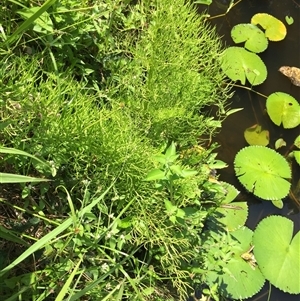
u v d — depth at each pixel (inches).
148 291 23.0
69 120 21.4
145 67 27.9
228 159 33.1
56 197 23.3
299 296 29.8
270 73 37.0
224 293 27.8
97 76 27.1
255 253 29.4
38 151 21.1
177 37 28.5
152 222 23.9
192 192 24.4
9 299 18.6
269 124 35.0
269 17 38.2
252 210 31.8
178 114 26.0
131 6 30.0
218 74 30.0
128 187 23.3
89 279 22.5
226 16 37.9
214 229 29.0
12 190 22.8
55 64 22.3
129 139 23.1
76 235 20.8
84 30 24.3
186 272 25.1
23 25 18.6
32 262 22.1
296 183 33.6
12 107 20.3
